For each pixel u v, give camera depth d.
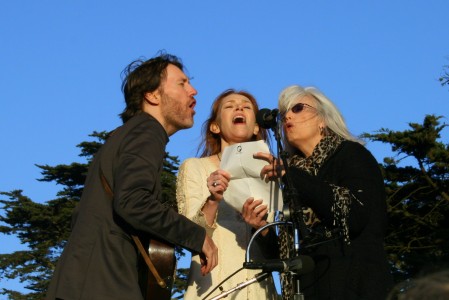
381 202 5.30
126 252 4.73
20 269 32.44
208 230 5.62
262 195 5.51
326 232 5.12
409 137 28.09
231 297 5.83
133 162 4.78
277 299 6.07
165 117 5.53
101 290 4.57
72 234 4.79
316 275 5.09
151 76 5.55
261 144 5.50
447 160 27.73
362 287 4.96
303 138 5.75
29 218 33.41
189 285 5.99
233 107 6.66
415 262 25.62
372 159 5.45
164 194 28.06
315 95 5.85
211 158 6.52
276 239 5.85
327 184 5.13
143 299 4.68
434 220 27.47
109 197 4.83
